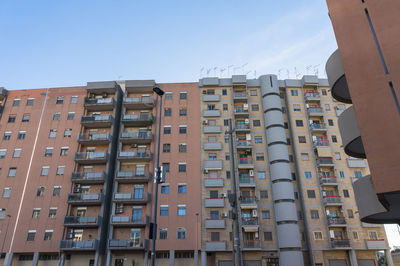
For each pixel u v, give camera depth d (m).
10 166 38.34
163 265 33.62
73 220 34.34
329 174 37.91
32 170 37.91
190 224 34.69
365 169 38.12
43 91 42.81
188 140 39.31
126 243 32.88
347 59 14.50
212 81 42.72
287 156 37.59
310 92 41.72
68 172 37.44
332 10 15.85
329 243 34.19
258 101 42.22
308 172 37.75
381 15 13.66
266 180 37.59
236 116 41.12
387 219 15.83
